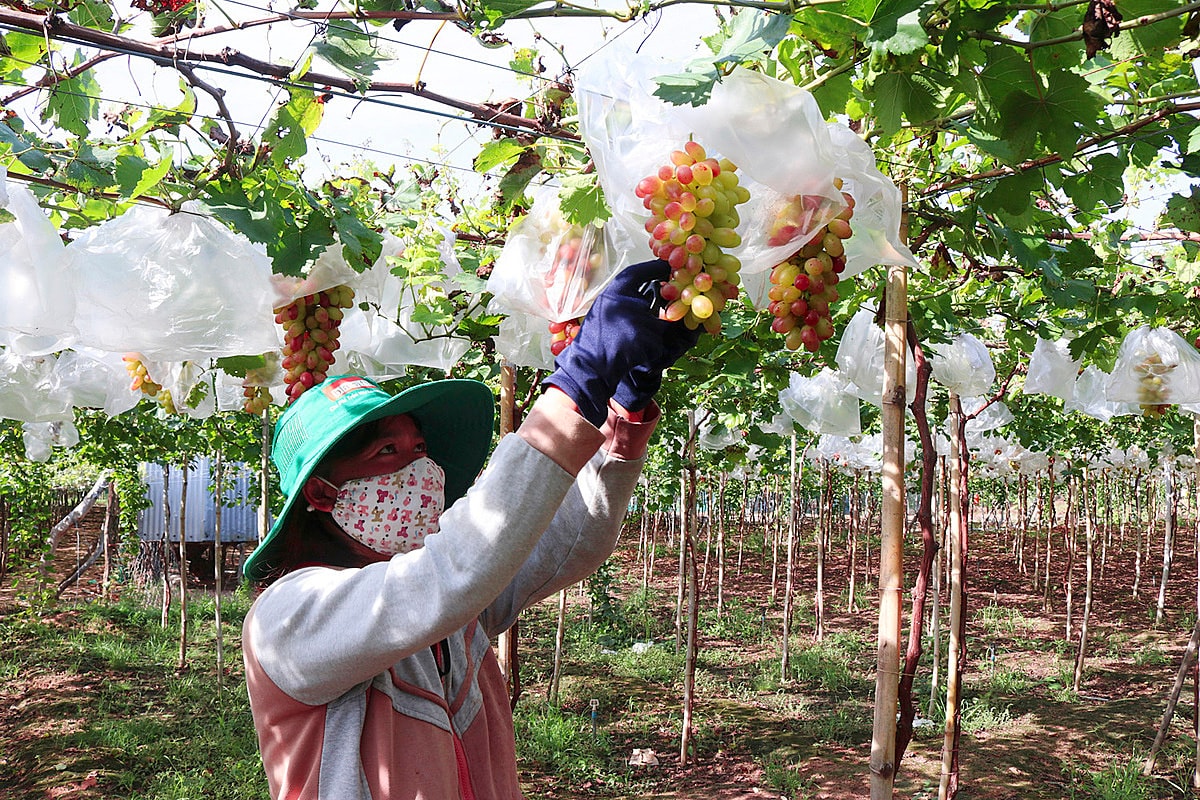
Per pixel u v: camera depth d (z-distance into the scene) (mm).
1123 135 2256
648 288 1274
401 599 1294
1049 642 12375
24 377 4004
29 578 12828
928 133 2455
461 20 1953
